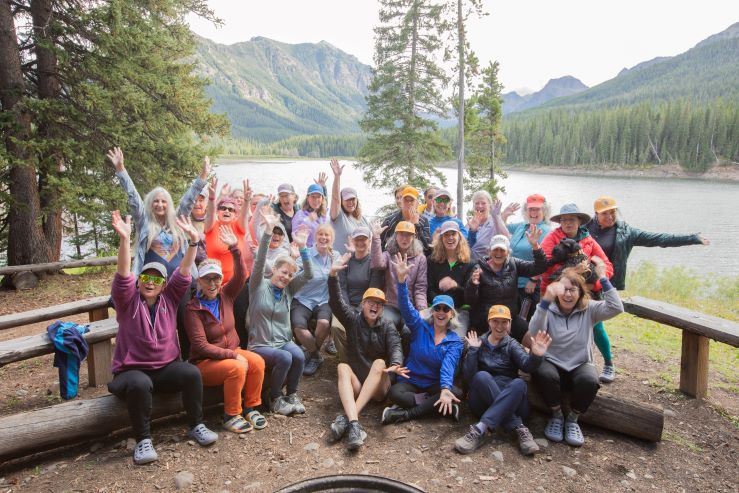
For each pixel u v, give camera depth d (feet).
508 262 15.53
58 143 30.50
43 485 11.14
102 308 19.40
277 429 13.56
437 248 16.75
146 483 11.21
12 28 30.78
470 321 16.02
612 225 17.08
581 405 13.07
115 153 15.30
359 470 11.83
